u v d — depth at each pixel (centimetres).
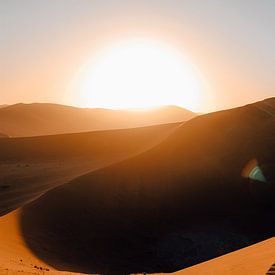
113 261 3192
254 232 3744
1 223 3052
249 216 3962
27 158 8012
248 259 1436
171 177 4512
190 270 1669
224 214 4028
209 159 4759
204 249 3488
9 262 1983
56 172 6041
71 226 3528
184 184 4416
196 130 5372
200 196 4269
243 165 4566
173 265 3278
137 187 4350
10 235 2858
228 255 1828
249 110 5672
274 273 1050
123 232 3678
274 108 5881
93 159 7125
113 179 4441
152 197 4225
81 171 5828
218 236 3672
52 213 3612
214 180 4441
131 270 3053
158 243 3584
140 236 3669
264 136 4994
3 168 6912
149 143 7500
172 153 4950
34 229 3222
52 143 8506
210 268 1512
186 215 4034
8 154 8319
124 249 3438
